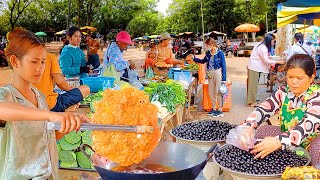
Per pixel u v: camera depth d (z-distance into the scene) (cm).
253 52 859
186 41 2608
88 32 2664
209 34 3073
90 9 2745
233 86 1225
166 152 206
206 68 788
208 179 265
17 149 172
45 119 145
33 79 176
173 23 4769
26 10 3675
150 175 159
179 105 533
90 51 855
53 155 194
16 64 174
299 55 243
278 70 909
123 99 162
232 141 239
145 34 5247
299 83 240
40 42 176
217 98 780
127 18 3966
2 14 3350
